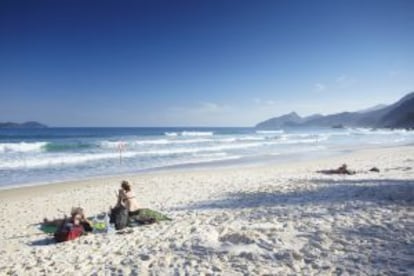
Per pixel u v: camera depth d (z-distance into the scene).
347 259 5.86
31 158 29.00
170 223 9.54
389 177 16.42
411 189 12.09
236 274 5.59
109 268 6.38
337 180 15.81
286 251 6.39
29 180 19.77
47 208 13.12
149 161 28.55
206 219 9.66
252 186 15.55
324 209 9.66
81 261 6.92
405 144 49.78
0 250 8.23
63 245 8.23
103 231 9.35
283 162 27.45
